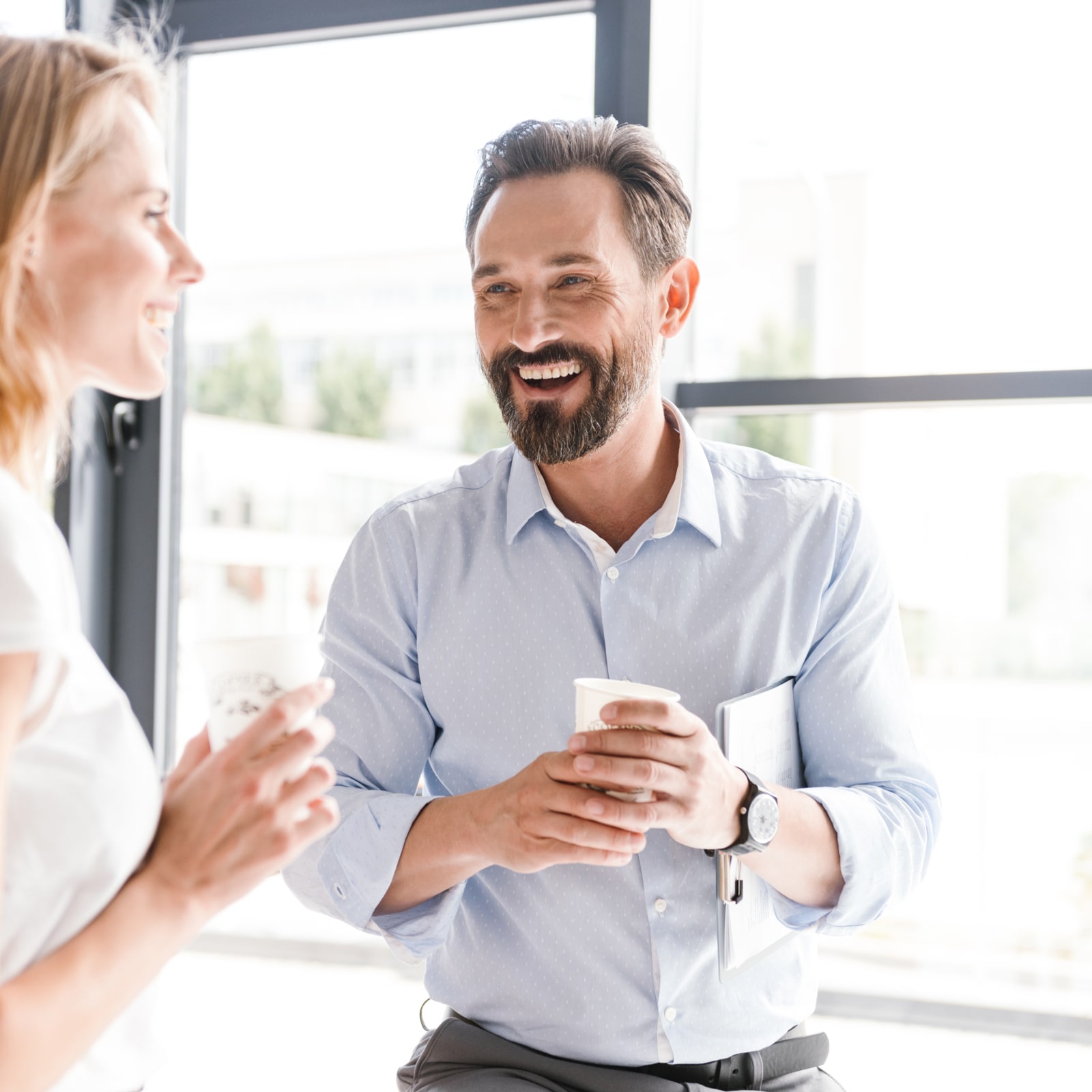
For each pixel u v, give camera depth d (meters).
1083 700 1.72
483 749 1.33
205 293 2.04
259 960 2.00
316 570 2.01
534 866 1.05
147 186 0.85
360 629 1.38
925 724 1.78
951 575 1.77
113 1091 0.85
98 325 0.83
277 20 1.97
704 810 1.01
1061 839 1.74
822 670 1.33
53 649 0.69
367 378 1.97
